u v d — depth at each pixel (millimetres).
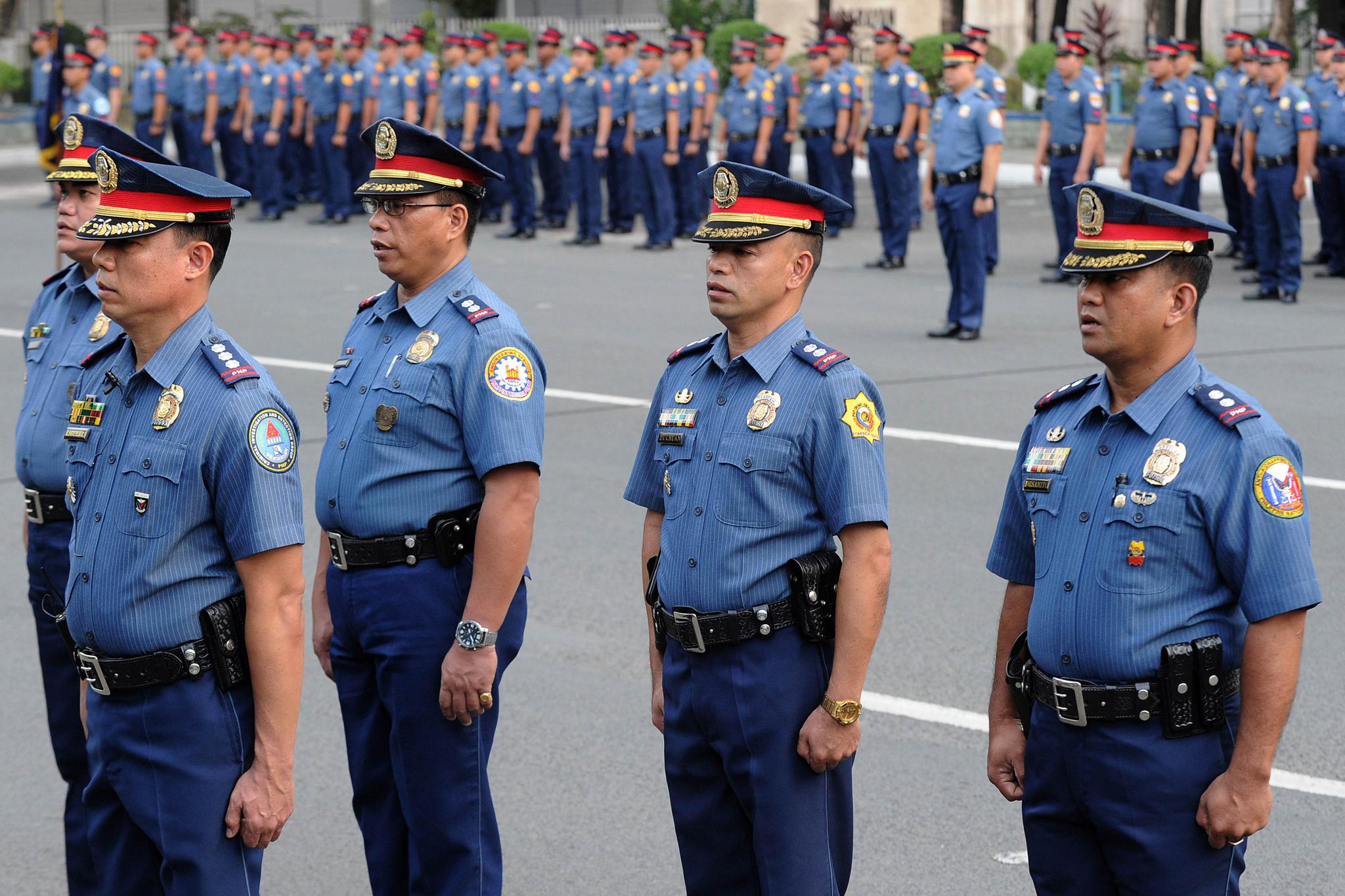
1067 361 12125
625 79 20641
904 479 8953
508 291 16016
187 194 3615
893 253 17844
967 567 7523
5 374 12266
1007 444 9664
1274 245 14969
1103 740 3391
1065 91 16547
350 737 4469
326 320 14352
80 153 4770
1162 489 3342
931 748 5672
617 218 21797
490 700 4219
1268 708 3270
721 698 3846
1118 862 3439
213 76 24844
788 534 3822
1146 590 3344
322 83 22625
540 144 22016
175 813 3627
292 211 24906
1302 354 12141
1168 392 3418
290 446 3686
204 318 3742
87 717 3768
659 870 4930
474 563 4211
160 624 3602
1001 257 18562
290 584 3652
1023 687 3639
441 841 4297
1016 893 4719
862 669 3771
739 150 21000
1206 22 43594
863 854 4953
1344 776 5371
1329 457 9234
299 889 4848
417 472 4238
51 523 4777
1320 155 16312
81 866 4711
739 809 3986
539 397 4301
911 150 17781
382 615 4254
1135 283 3342
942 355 12406
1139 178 16844
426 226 4293
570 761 5648
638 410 10727
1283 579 3248
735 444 3846
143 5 49906
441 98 22562
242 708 3688
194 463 3588
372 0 47781
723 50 33688
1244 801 3297
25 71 42219
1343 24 34375
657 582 4004
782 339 3896
